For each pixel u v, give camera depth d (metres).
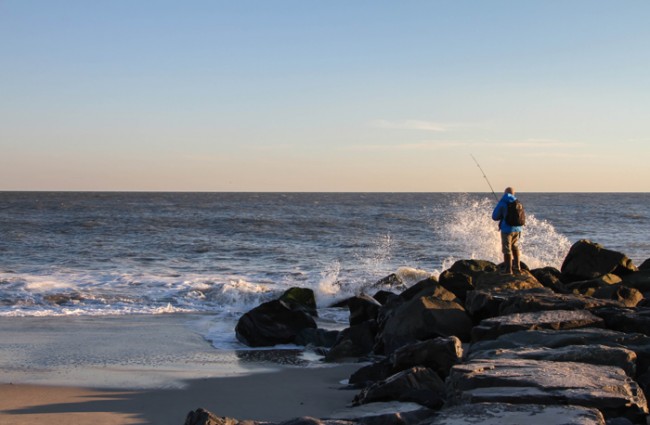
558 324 9.72
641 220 60.09
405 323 11.62
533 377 6.52
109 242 35.12
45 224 47.84
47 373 10.30
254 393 9.15
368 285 19.86
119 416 7.96
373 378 9.48
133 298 18.12
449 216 65.88
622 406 5.90
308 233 43.44
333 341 12.69
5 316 15.45
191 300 18.27
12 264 25.81
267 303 13.31
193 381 9.85
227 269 25.64
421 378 7.64
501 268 15.55
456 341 8.66
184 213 71.44
